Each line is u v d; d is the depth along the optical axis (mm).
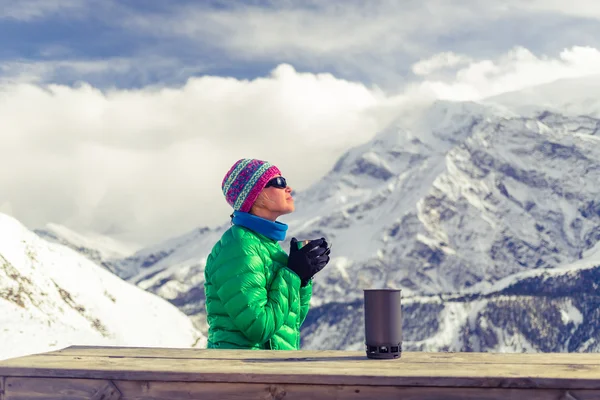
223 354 3523
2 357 14664
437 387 2752
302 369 2949
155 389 2969
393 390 2779
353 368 2975
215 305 4289
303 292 4535
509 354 3389
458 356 3340
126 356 3467
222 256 4230
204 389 2936
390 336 3277
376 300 3305
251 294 4094
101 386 3006
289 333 4289
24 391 3064
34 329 16844
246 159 4656
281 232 4406
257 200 4527
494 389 2711
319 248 4324
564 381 2650
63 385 3033
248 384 2898
